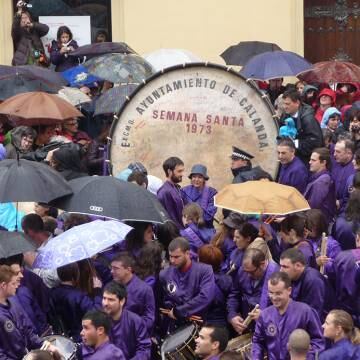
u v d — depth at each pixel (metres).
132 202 17.52
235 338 16.98
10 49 29.66
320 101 26.36
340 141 21.41
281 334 15.88
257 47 27.38
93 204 17.39
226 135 22.16
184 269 17.38
